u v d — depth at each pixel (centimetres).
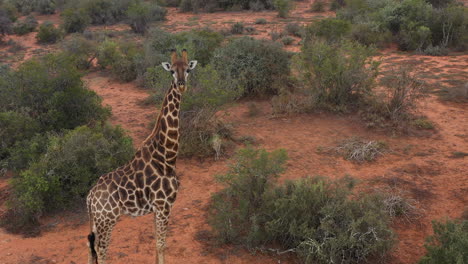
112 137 991
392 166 972
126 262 645
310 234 632
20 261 647
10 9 3525
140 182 550
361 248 625
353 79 1312
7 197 866
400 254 653
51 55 1206
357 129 1198
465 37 2209
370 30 2420
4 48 2730
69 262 645
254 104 1375
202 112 1113
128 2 3609
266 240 684
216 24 3177
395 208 773
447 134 1155
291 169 968
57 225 770
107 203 539
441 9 2456
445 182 885
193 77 1189
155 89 1267
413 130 1184
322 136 1162
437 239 568
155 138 554
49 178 808
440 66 1902
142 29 3061
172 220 771
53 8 4038
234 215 733
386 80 1466
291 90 1515
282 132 1200
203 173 968
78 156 862
